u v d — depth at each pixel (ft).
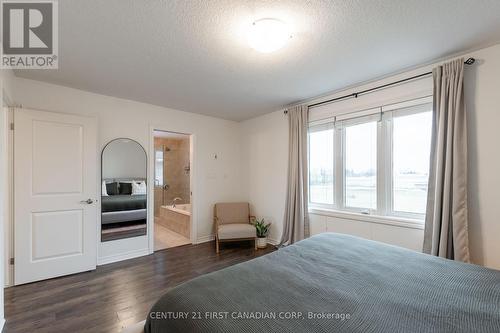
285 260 5.22
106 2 4.96
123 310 6.88
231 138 15.70
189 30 5.98
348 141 10.36
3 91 6.87
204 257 11.43
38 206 8.67
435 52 7.07
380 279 4.34
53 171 8.98
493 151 6.61
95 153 9.92
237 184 15.89
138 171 11.71
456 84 7.00
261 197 14.33
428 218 7.47
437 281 4.26
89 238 9.67
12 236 8.25
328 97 10.82
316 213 11.12
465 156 6.82
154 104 12.26
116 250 10.95
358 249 5.88
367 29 5.95
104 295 7.73
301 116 11.59
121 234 11.11
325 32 6.08
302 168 11.48
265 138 14.16
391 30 6.00
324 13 5.35
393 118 8.93
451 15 5.43
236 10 5.24
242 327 3.04
